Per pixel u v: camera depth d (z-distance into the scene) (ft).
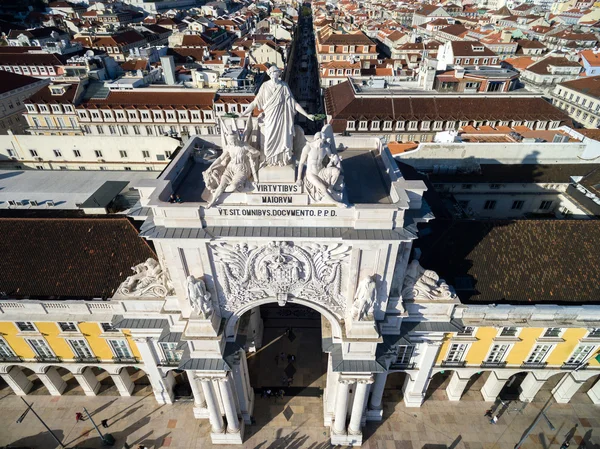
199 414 104.01
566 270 88.89
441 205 114.42
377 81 228.84
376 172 79.30
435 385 113.19
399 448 98.58
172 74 251.80
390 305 80.43
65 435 101.45
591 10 526.57
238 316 80.12
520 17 550.36
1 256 92.58
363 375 82.58
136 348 97.14
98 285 90.89
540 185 141.79
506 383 112.88
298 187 63.46
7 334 92.79
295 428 102.53
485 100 207.92
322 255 69.56
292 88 385.50
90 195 129.70
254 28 530.27
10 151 164.96
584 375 97.86
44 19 552.00
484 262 90.33
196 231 65.62
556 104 279.90
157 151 161.68
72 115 240.32
